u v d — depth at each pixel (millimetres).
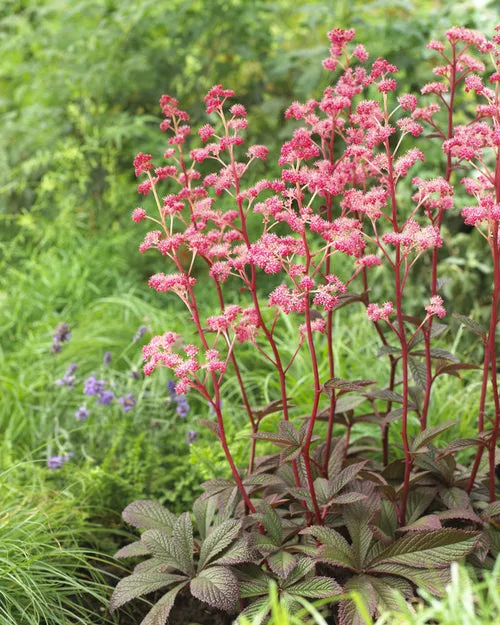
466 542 2162
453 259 3498
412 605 2211
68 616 2473
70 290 4113
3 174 4836
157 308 3990
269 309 3674
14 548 2441
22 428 3223
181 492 2906
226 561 2195
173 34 4680
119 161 4789
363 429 3018
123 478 2914
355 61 4195
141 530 2809
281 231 4043
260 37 4660
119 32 4699
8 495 2701
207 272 4219
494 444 2293
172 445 3070
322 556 2176
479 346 3414
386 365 3283
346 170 2350
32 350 3592
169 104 2348
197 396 3309
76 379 3346
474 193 2252
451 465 2361
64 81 4750
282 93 4609
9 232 4746
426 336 2316
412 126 2178
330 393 2361
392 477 2453
